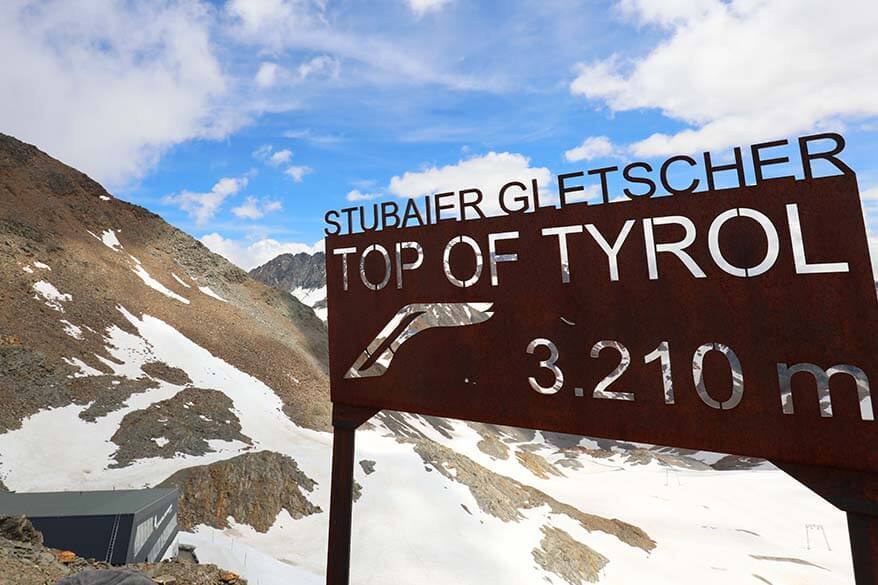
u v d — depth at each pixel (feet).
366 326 23.11
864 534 13.15
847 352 13.39
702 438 15.11
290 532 135.74
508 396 18.90
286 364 288.71
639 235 16.79
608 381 16.87
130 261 314.35
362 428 216.33
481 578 129.59
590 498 346.54
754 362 14.62
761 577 221.46
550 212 18.61
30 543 37.93
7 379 149.18
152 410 169.48
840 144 13.91
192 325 274.57
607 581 179.63
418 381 21.21
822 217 13.99
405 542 134.82
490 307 19.69
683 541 257.55
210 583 38.09
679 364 15.72
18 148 341.00
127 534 64.95
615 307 17.03
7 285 197.26
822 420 13.53
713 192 15.67
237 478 144.66
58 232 280.10
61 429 143.33
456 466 192.85
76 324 203.51
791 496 378.53
